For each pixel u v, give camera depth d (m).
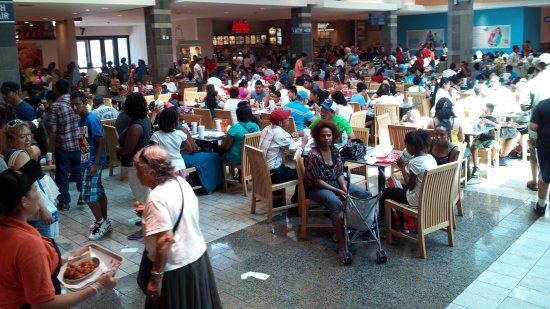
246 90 11.47
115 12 17.72
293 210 6.02
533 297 3.88
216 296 3.06
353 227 4.52
